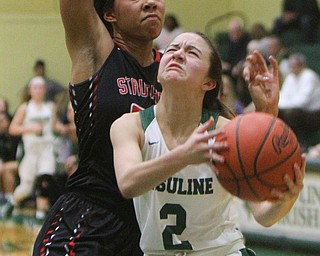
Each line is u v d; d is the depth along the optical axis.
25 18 18.33
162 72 4.34
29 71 18.33
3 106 15.09
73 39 5.16
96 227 4.99
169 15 15.58
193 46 4.35
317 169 9.94
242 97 11.70
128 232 5.07
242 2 17.75
